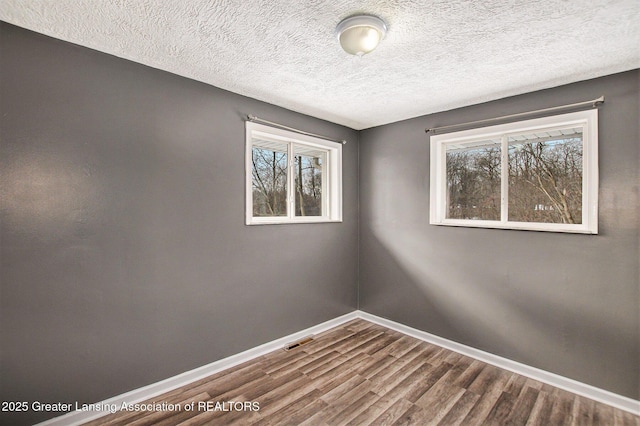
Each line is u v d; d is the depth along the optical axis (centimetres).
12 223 158
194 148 226
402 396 206
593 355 209
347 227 352
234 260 249
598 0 135
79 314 178
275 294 279
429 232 298
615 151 202
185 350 221
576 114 218
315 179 335
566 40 169
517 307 243
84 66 179
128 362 195
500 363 249
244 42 174
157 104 207
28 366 163
